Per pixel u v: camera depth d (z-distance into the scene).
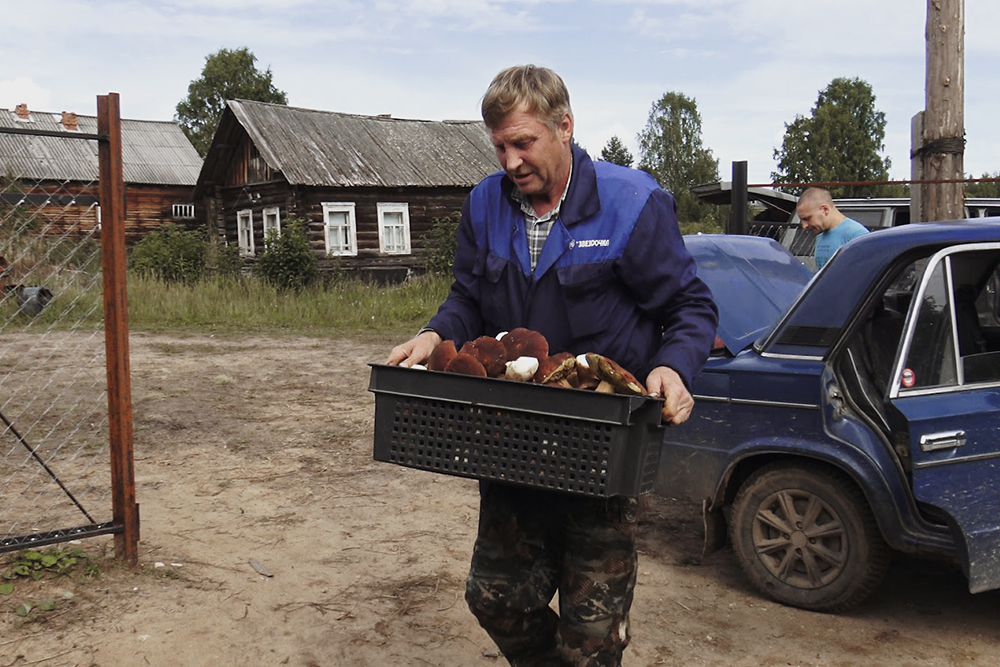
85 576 4.28
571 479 2.27
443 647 3.72
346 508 5.45
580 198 2.53
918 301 3.97
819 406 4.02
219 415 8.09
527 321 2.62
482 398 2.33
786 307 5.00
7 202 4.27
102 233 4.31
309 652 3.65
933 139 7.59
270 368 11.05
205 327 15.95
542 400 2.27
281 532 5.01
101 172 4.27
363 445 7.00
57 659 3.52
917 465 3.74
